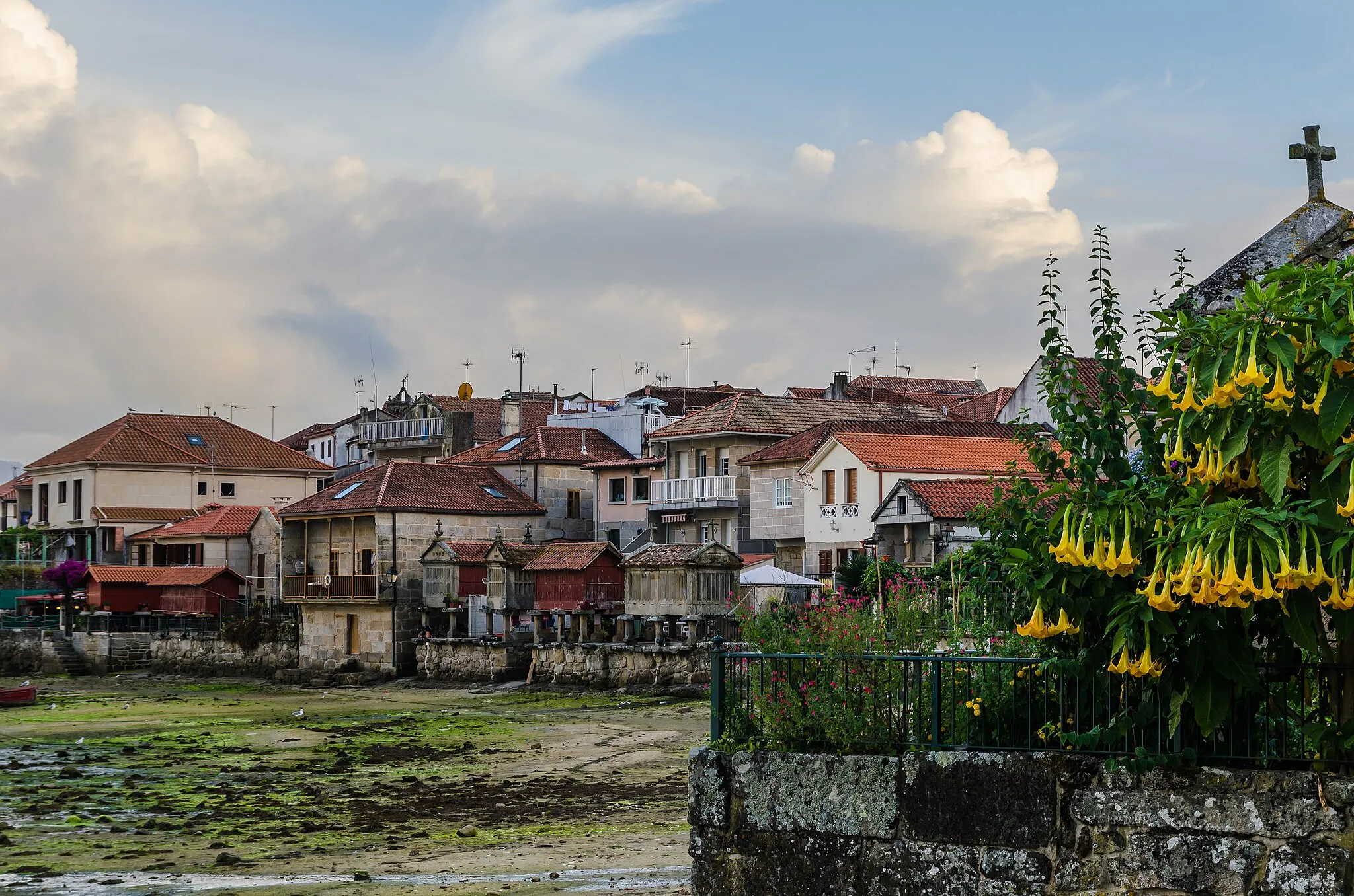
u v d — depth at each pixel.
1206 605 9.95
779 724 12.23
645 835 23.31
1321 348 9.10
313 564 74.25
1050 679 11.61
